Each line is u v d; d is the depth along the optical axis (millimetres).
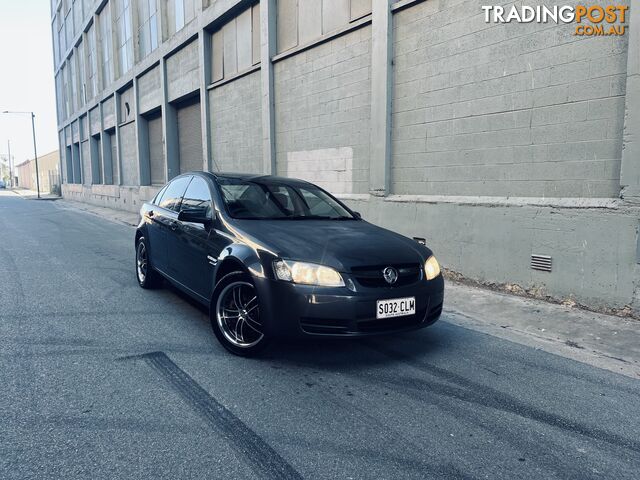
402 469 2414
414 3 7055
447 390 3346
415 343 4305
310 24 9617
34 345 4074
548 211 5465
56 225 15484
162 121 17938
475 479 2346
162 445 2578
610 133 4988
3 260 8391
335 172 9078
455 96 6570
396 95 7512
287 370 3637
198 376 3488
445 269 6793
